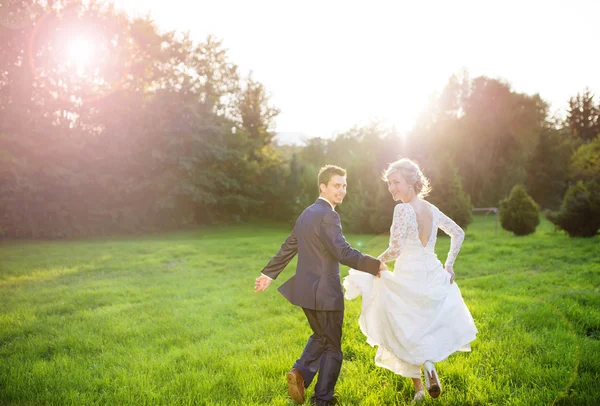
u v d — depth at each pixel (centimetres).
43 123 2430
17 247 1697
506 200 1725
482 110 3969
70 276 972
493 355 375
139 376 363
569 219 1437
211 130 3069
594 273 771
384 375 361
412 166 324
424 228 315
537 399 290
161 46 3156
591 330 414
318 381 306
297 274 322
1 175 2222
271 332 497
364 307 327
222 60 3825
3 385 356
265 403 315
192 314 588
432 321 305
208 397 321
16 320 577
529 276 779
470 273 874
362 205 2147
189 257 1280
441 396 316
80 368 393
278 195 3591
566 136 4991
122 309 635
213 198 3138
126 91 2862
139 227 2838
